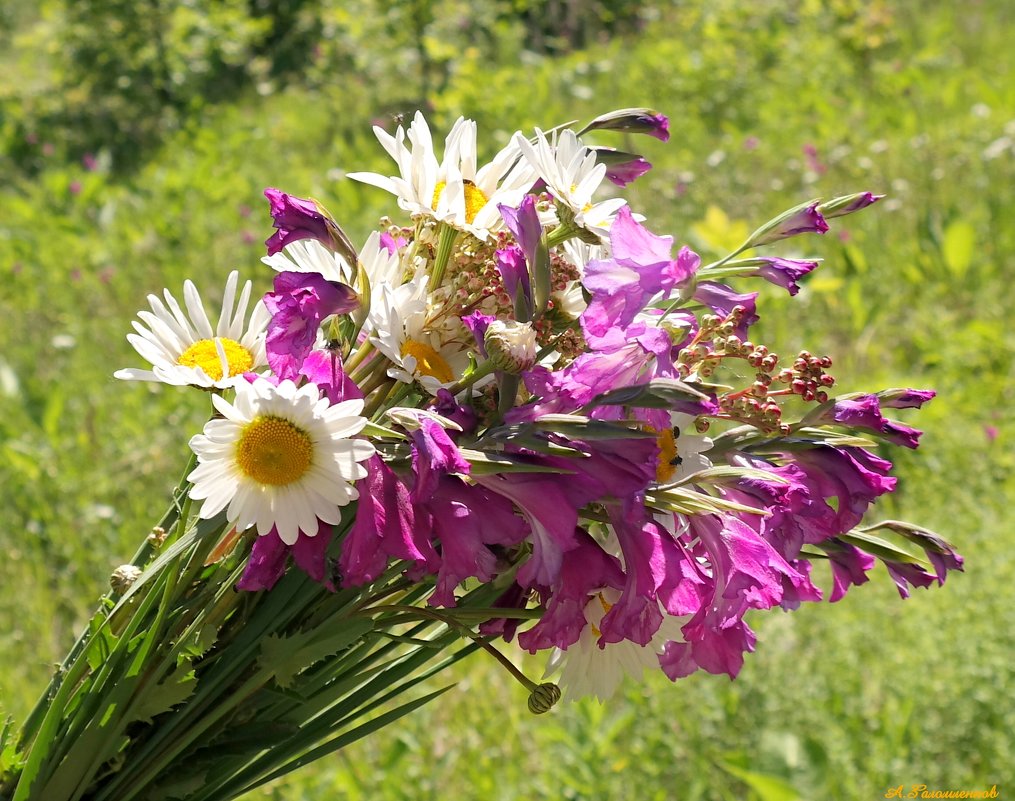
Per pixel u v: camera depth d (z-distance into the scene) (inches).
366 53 116.4
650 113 18.7
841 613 39.9
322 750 17.6
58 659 39.9
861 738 35.5
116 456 50.6
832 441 16.6
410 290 16.3
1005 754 34.1
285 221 16.3
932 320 60.8
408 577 16.8
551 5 131.1
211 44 126.3
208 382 16.1
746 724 35.6
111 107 117.6
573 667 17.6
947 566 17.5
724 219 60.8
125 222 81.7
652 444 15.0
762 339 59.1
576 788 33.7
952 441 50.5
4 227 85.2
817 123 92.7
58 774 16.8
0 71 144.8
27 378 58.6
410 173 16.7
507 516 15.5
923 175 79.0
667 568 15.3
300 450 15.2
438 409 15.8
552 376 15.8
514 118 96.7
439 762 35.3
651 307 17.5
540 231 16.0
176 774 17.3
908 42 117.0
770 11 126.6
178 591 16.9
